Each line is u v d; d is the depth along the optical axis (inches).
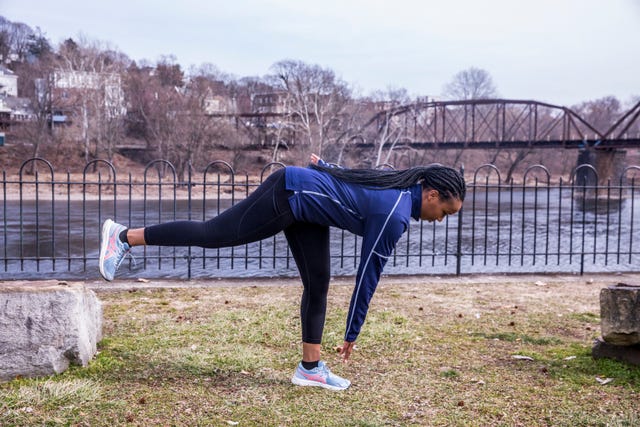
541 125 3779.5
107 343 164.4
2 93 3218.5
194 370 144.3
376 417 119.6
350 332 122.0
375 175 120.8
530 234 746.2
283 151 2315.5
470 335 185.2
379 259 118.3
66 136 2365.9
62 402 120.9
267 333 180.2
